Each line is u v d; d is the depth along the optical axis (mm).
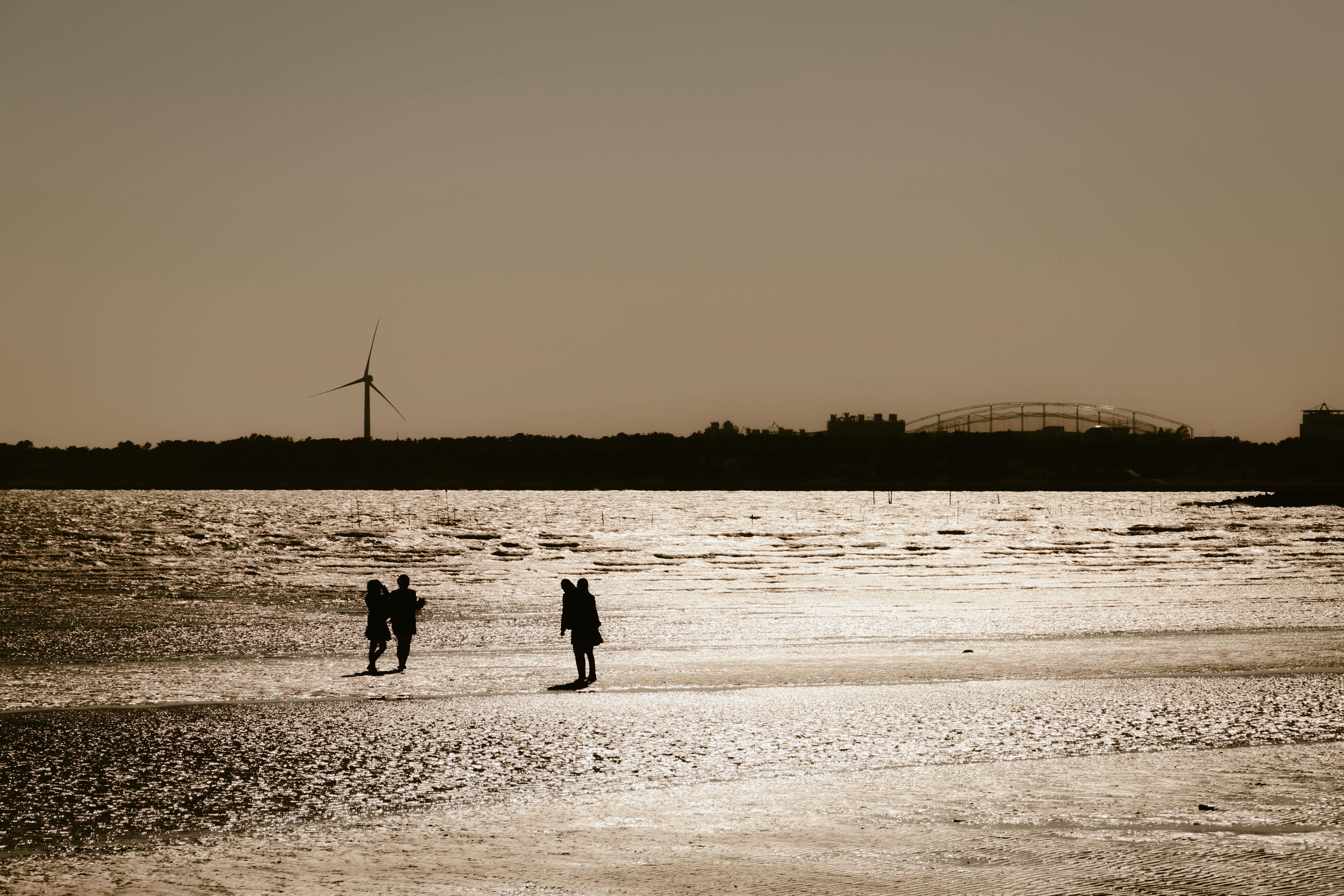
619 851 12539
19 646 35688
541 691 25984
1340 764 17281
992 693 24906
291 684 27453
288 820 14289
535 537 139125
